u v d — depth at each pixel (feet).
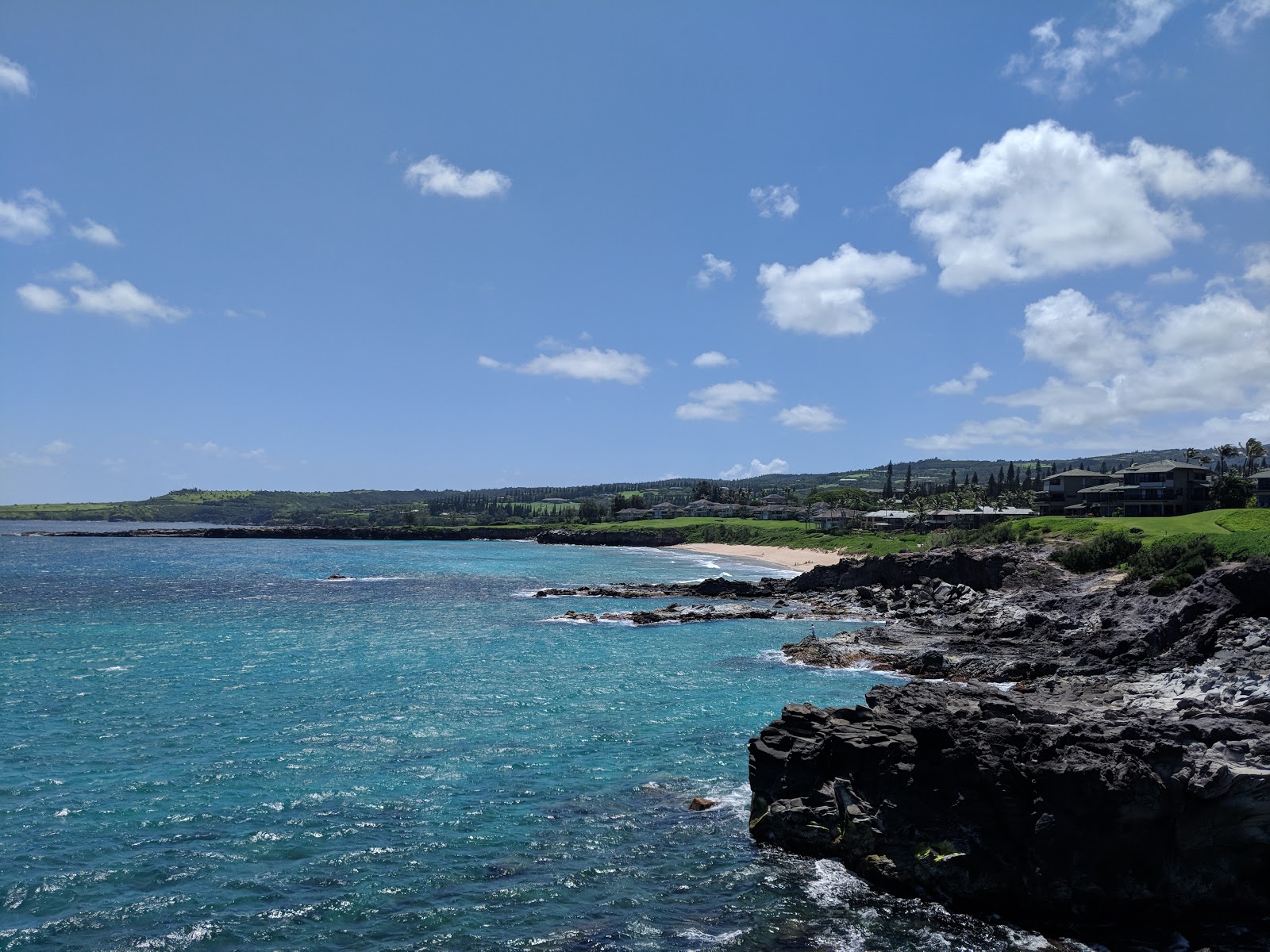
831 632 256.73
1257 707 105.29
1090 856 85.87
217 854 95.30
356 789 115.55
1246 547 211.61
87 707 153.58
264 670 189.37
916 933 82.89
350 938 79.36
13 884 87.15
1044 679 176.96
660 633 253.85
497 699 164.96
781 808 100.68
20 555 577.43
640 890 89.86
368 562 566.77
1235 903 86.53
